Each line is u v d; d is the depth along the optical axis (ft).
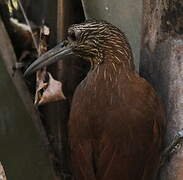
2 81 21.49
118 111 21.21
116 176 21.25
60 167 22.52
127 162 21.24
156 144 21.18
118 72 21.70
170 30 20.45
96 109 21.39
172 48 20.49
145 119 21.08
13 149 21.63
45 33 23.03
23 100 21.57
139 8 22.08
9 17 24.14
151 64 20.90
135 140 21.13
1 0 24.27
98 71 21.89
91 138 21.40
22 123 21.59
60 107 22.67
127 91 21.29
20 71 21.65
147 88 21.15
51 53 22.41
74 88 23.03
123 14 22.22
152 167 21.40
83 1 22.25
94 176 21.39
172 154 21.12
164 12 20.42
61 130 22.68
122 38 21.90
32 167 21.75
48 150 21.83
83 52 22.20
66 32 22.70
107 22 22.03
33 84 23.52
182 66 20.56
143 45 20.98
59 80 22.94
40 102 22.63
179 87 20.68
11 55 21.62
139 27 22.17
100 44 21.95
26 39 23.90
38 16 23.61
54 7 22.95
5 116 21.54
